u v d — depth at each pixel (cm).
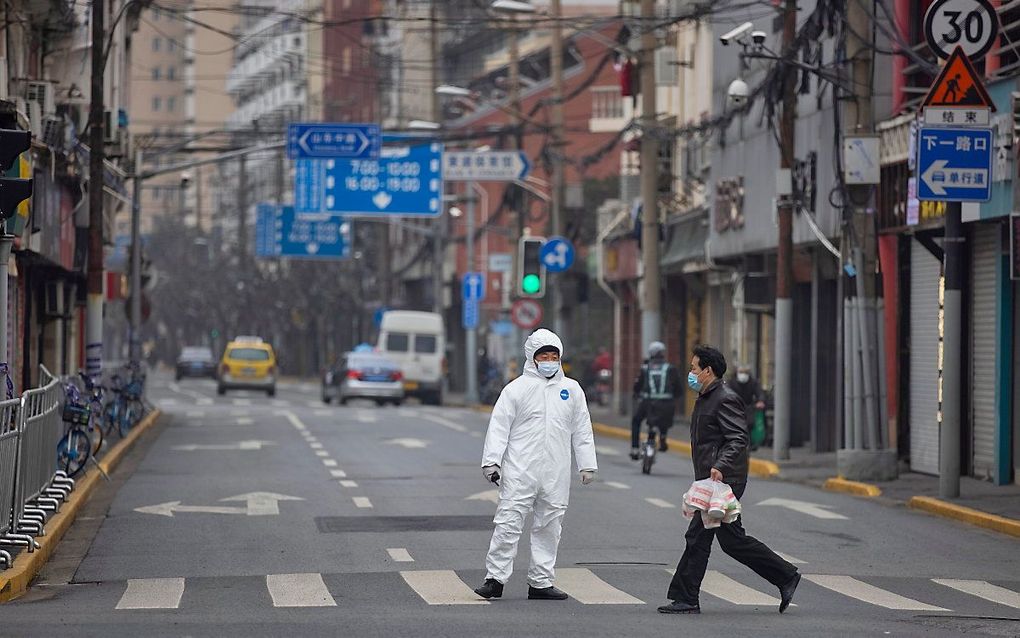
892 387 6656
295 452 7288
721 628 2717
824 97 7088
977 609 3080
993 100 5534
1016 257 5038
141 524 4500
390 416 10950
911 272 6581
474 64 19950
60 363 9238
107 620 2823
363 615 2888
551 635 2606
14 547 3653
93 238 7244
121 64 10006
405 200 12850
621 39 10812
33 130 6650
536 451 3111
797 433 8162
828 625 2775
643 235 8938
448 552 3897
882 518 4794
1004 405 5747
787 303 6981
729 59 8706
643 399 6272
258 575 3522
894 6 6612
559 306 10456
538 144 16638
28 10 7162
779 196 6944
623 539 4156
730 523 2941
